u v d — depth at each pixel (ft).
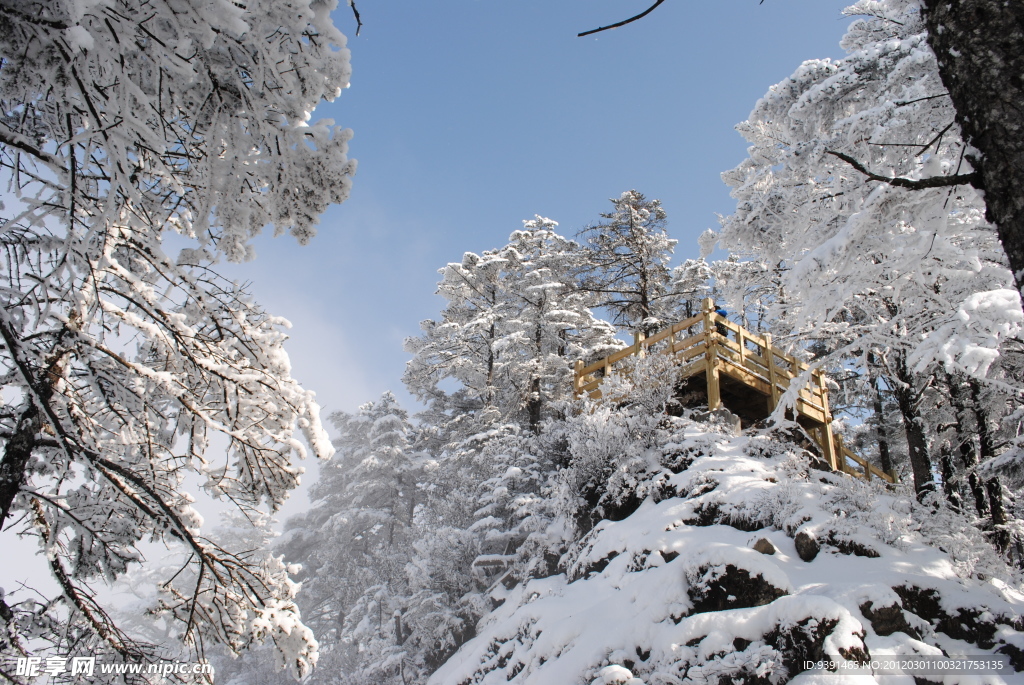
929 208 24.49
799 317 31.14
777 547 30.81
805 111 36.27
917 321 35.45
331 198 15.62
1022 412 33.55
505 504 55.06
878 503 33.42
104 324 17.20
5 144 14.11
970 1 9.21
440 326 75.00
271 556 21.08
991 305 23.86
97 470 16.24
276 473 19.19
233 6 12.32
